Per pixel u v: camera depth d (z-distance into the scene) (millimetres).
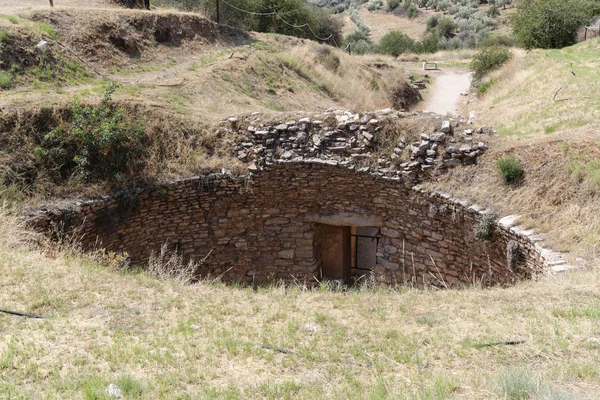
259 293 7660
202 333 5848
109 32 17078
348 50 41219
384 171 11992
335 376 4961
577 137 10555
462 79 30766
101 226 10711
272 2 31266
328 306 6930
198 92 15562
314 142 12680
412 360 5199
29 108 11172
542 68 19391
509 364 4945
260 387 4668
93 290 6816
